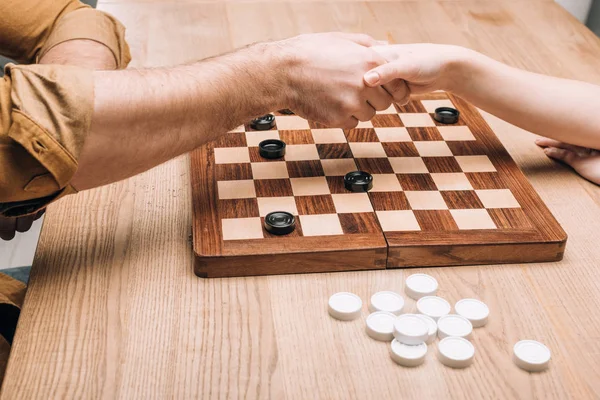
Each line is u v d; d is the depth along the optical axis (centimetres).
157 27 202
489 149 147
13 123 97
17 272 179
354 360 99
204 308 108
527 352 99
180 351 100
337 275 116
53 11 154
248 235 118
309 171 137
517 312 108
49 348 100
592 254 122
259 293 111
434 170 139
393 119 157
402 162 141
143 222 127
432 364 99
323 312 108
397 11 217
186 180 139
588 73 183
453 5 223
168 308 108
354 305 107
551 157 150
